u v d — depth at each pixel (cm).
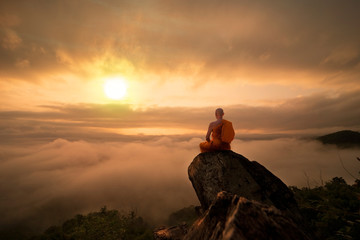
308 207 736
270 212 268
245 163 568
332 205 734
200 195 557
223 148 617
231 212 291
